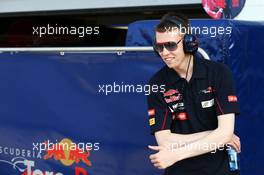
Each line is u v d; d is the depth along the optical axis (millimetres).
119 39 20578
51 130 10914
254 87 10555
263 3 15336
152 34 10359
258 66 10562
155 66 9875
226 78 7586
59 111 10781
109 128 10422
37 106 10961
